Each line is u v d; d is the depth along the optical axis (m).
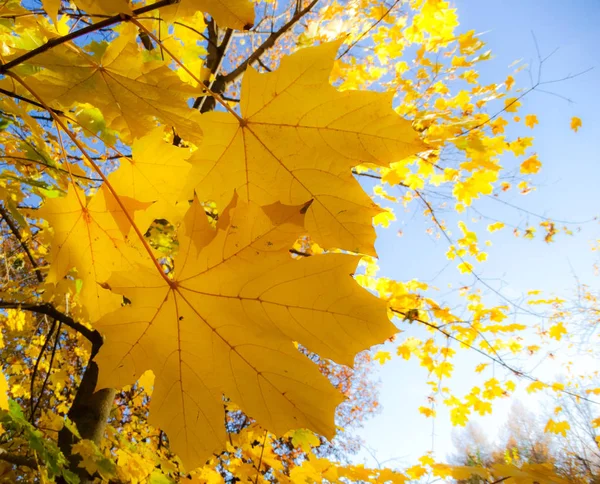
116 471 0.54
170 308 0.25
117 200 0.28
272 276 0.24
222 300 0.25
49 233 0.35
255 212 0.24
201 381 0.26
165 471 0.69
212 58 0.83
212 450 0.26
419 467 0.52
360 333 0.24
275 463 0.55
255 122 0.27
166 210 0.30
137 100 0.28
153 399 0.26
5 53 0.33
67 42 0.25
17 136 0.43
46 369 1.18
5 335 0.98
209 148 0.28
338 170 0.27
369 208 0.27
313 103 0.27
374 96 0.26
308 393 0.25
